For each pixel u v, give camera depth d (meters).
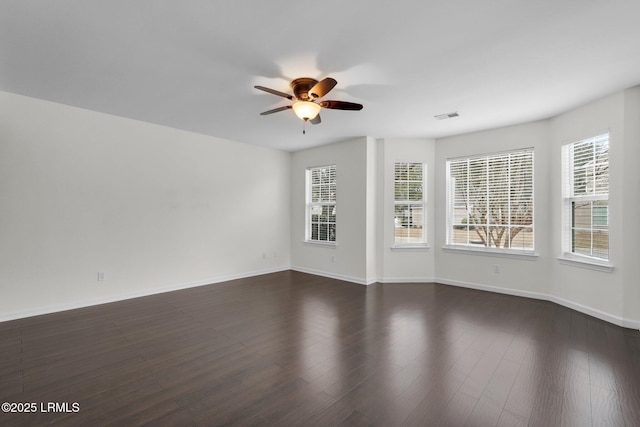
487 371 2.28
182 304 3.89
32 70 2.66
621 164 3.10
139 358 2.46
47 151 3.44
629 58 2.43
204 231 4.89
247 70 2.64
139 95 3.24
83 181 3.70
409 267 5.08
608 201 3.26
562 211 3.82
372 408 1.85
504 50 2.32
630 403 1.90
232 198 5.25
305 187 5.96
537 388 2.06
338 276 5.35
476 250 4.62
